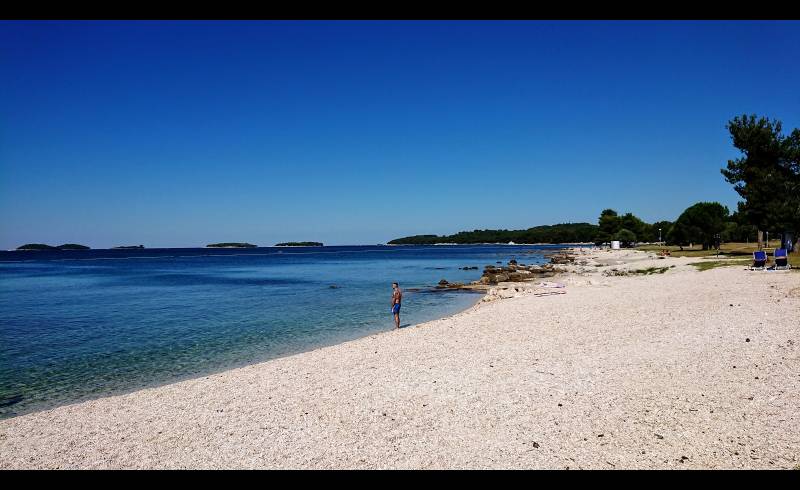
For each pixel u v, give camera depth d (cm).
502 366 1252
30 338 2161
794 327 1390
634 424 834
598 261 7162
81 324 2538
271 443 840
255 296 3834
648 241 14625
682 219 7775
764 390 940
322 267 8500
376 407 988
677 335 1459
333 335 2150
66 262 12138
